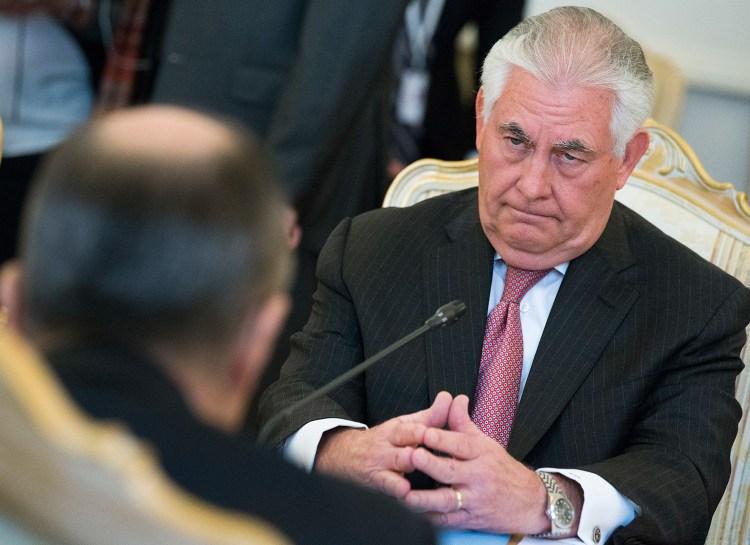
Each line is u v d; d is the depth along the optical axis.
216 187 3.20
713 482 6.70
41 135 11.09
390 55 10.94
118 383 3.08
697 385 6.93
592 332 7.02
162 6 11.09
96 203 3.14
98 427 2.85
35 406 2.72
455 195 7.88
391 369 7.18
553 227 6.85
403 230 7.68
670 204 8.29
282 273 3.44
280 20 10.85
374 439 6.26
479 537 6.02
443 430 6.28
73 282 3.14
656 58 13.51
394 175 12.48
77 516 2.79
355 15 10.44
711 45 14.38
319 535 3.11
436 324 5.71
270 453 3.24
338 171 11.11
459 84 12.61
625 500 6.39
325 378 7.36
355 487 3.36
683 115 14.57
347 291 7.58
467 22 12.32
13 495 2.86
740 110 14.47
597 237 7.09
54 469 2.73
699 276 7.22
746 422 7.89
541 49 6.64
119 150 3.21
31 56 10.86
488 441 6.13
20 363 2.77
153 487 2.69
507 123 6.73
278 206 3.39
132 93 11.23
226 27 10.87
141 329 3.16
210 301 3.18
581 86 6.59
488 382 7.02
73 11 10.90
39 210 3.20
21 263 3.36
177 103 10.98
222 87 10.96
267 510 3.07
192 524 2.72
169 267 3.13
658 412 6.91
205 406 3.31
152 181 3.16
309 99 10.50
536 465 6.91
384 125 11.31
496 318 7.15
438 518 6.03
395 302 7.38
